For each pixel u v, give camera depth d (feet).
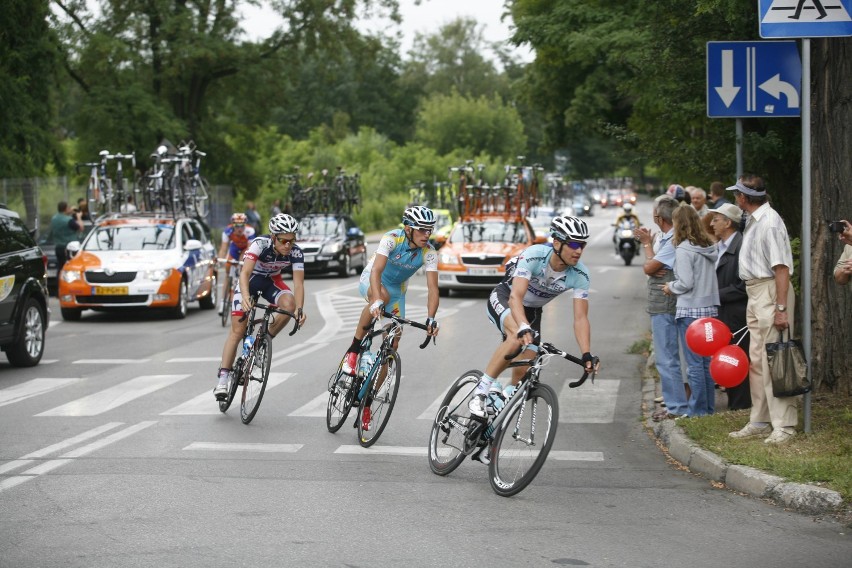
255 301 60.39
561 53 170.50
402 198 411.95
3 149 188.24
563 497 43.39
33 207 192.65
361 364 54.85
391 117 653.30
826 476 42.37
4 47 179.83
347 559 34.73
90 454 51.60
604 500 42.86
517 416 43.75
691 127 89.25
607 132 88.99
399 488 44.78
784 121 80.53
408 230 52.75
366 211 371.15
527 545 36.45
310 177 227.61
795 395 48.21
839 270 47.03
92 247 124.88
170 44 248.11
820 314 55.98
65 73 240.53
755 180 51.26
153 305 118.42
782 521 39.60
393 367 52.31
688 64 81.20
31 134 190.80
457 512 40.83
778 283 49.98
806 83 50.49
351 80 625.82
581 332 44.34
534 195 216.33
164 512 40.65
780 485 42.32
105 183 164.76
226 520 39.50
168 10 248.11
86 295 117.91
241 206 326.85
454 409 47.67
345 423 60.13
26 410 64.39
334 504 41.96
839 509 40.19
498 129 588.91
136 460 50.16
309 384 73.67
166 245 125.08
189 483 45.47
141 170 247.91
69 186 205.46
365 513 40.60
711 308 56.39
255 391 59.16
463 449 45.91
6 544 36.27
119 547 35.96
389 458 50.93
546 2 172.65
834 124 54.60
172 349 93.61
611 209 640.58
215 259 138.31
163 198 160.66
